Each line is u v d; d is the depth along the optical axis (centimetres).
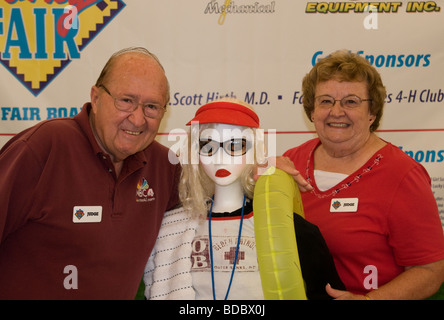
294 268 124
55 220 139
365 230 156
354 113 156
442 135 230
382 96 159
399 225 151
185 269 138
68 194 140
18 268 141
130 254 145
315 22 231
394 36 230
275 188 134
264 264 126
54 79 232
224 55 233
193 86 234
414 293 145
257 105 234
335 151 168
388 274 157
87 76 233
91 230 141
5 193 131
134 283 146
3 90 231
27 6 229
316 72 163
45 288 139
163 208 158
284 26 231
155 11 231
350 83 156
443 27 228
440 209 230
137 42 232
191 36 232
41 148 139
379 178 159
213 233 139
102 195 144
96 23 231
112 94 139
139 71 139
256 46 232
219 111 140
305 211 168
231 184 146
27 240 141
